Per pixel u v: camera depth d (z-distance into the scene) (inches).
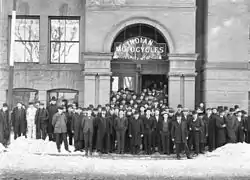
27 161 698.2
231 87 1074.7
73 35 1145.4
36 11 1133.7
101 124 815.1
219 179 593.3
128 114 848.9
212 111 868.6
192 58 1039.6
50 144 840.9
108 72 1044.5
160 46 1073.5
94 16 1056.2
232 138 835.4
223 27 1083.9
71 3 1137.4
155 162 711.7
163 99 1063.0
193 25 1050.1
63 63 1139.9
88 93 1043.9
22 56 1142.3
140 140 818.2
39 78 1127.6
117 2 1053.8
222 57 1080.8
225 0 1087.0
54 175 613.3
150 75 1153.4
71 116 872.3
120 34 1120.2
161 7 1051.9
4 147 784.9
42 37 1131.9
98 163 693.9
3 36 1123.9
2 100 1117.7
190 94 1034.1
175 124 772.0
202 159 745.6
